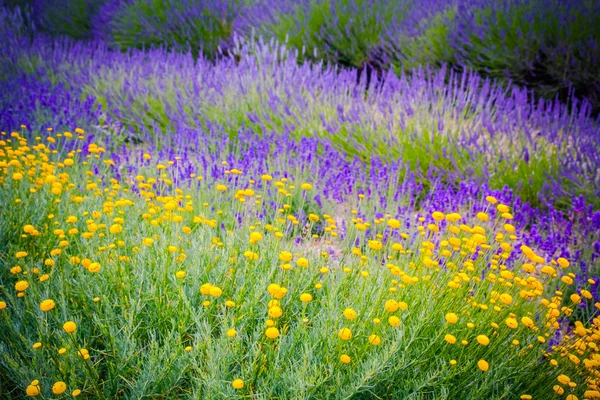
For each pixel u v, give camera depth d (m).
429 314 1.72
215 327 1.76
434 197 3.32
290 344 1.67
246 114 4.65
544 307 1.99
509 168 3.79
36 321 1.60
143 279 1.83
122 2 9.20
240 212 3.00
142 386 1.46
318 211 3.34
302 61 7.29
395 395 1.56
